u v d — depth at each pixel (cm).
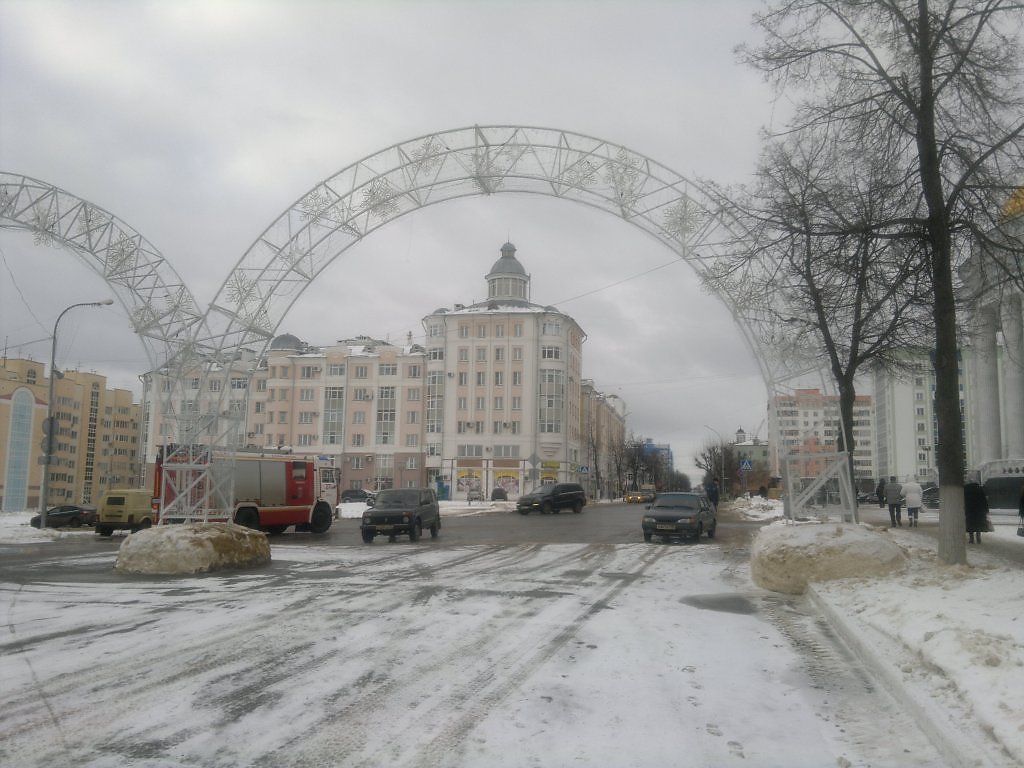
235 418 1912
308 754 509
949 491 1228
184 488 1841
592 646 839
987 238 1158
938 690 602
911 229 1230
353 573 1532
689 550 2103
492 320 7969
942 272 1204
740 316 1728
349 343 9138
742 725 572
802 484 1725
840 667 751
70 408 10906
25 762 495
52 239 1859
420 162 1906
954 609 839
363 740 536
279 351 8575
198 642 853
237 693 650
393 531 2431
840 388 1959
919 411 9519
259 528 2688
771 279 1558
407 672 721
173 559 1532
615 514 4603
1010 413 3556
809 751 518
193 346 1878
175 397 1867
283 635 892
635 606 1127
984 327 1594
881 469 10562
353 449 8350
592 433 9488
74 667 740
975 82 1149
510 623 972
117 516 2895
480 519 4025
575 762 496
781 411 1742
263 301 1909
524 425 7800
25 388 9650
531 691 657
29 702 624
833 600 1068
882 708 613
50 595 1229
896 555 1280
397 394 8338
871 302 1406
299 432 8475
